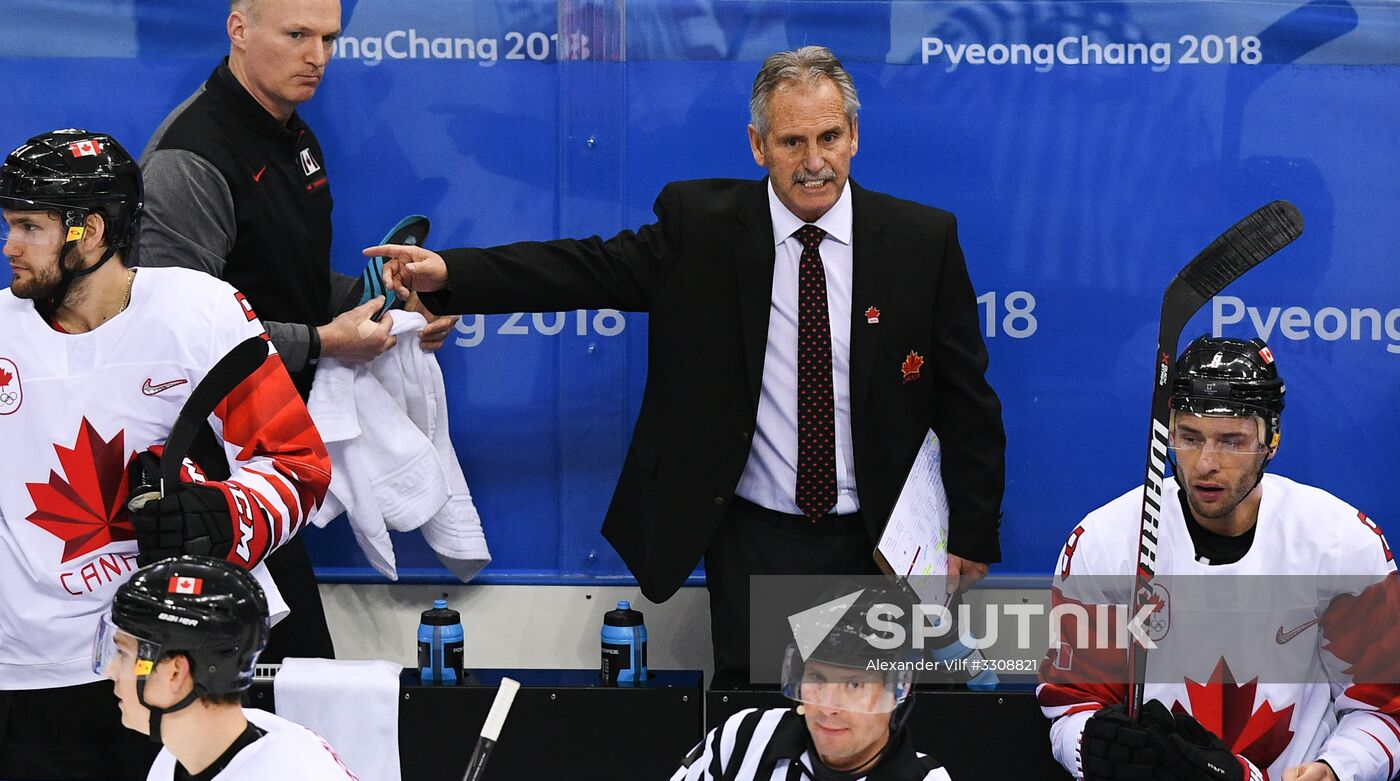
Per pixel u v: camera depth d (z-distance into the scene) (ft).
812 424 42.01
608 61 47.44
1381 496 47.93
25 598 35.88
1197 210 47.60
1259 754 37.24
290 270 44.09
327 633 45.55
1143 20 47.14
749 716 28.99
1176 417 35.94
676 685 41.50
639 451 43.42
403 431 45.83
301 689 40.47
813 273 41.93
